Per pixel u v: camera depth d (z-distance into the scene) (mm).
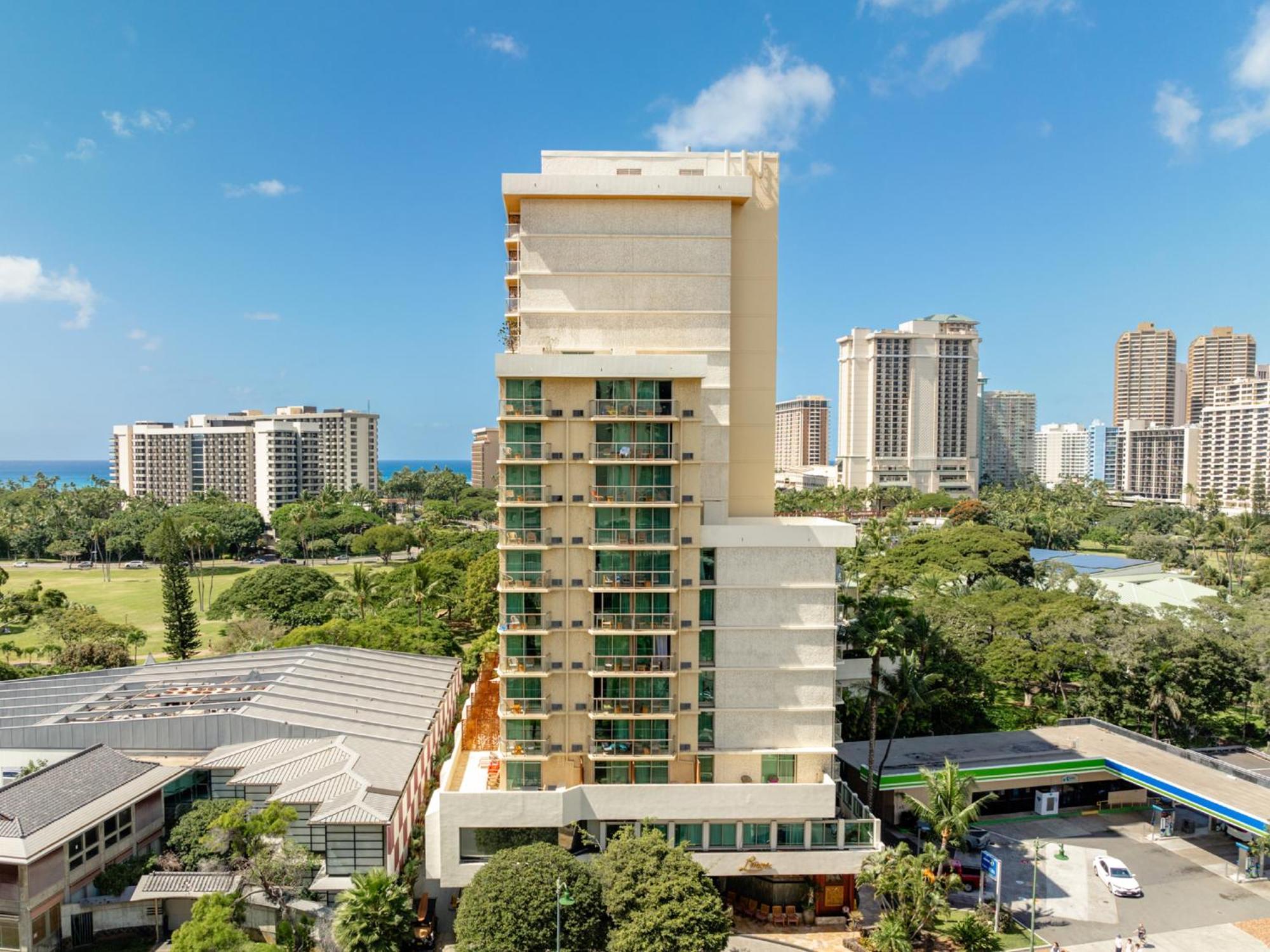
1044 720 78250
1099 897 50406
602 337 49875
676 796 46219
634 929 38250
